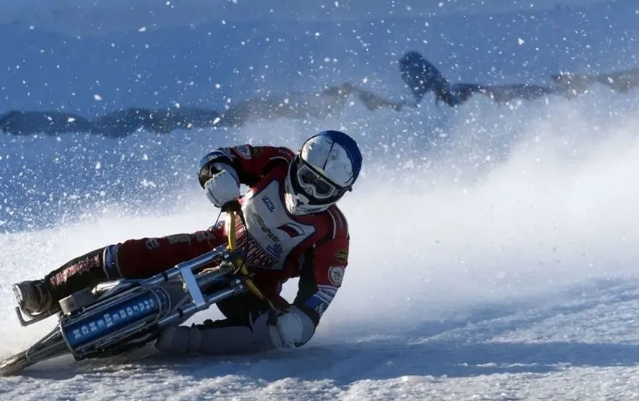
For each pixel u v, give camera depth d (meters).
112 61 49.91
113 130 45.38
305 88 48.66
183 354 13.66
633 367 11.77
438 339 14.64
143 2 53.75
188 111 47.19
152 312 12.62
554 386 11.01
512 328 15.08
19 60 49.50
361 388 11.19
